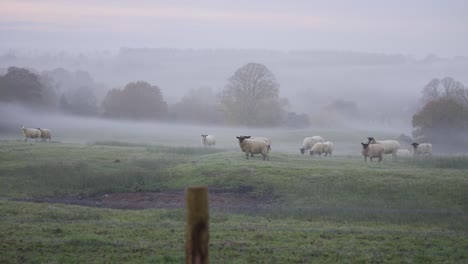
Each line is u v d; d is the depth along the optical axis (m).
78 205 30.14
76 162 44.19
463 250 19.19
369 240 20.62
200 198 9.59
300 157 48.44
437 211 27.64
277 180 35.19
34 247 18.34
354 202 30.06
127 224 22.97
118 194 34.38
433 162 43.72
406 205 29.11
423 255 18.23
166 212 26.47
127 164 43.81
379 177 35.09
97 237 19.83
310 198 31.41
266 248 18.80
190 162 43.88
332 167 39.78
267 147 45.81
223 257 17.72
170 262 16.94
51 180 36.66
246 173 37.19
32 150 50.94
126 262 16.89
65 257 17.27
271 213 27.11
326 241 20.25
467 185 32.44
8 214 25.22
